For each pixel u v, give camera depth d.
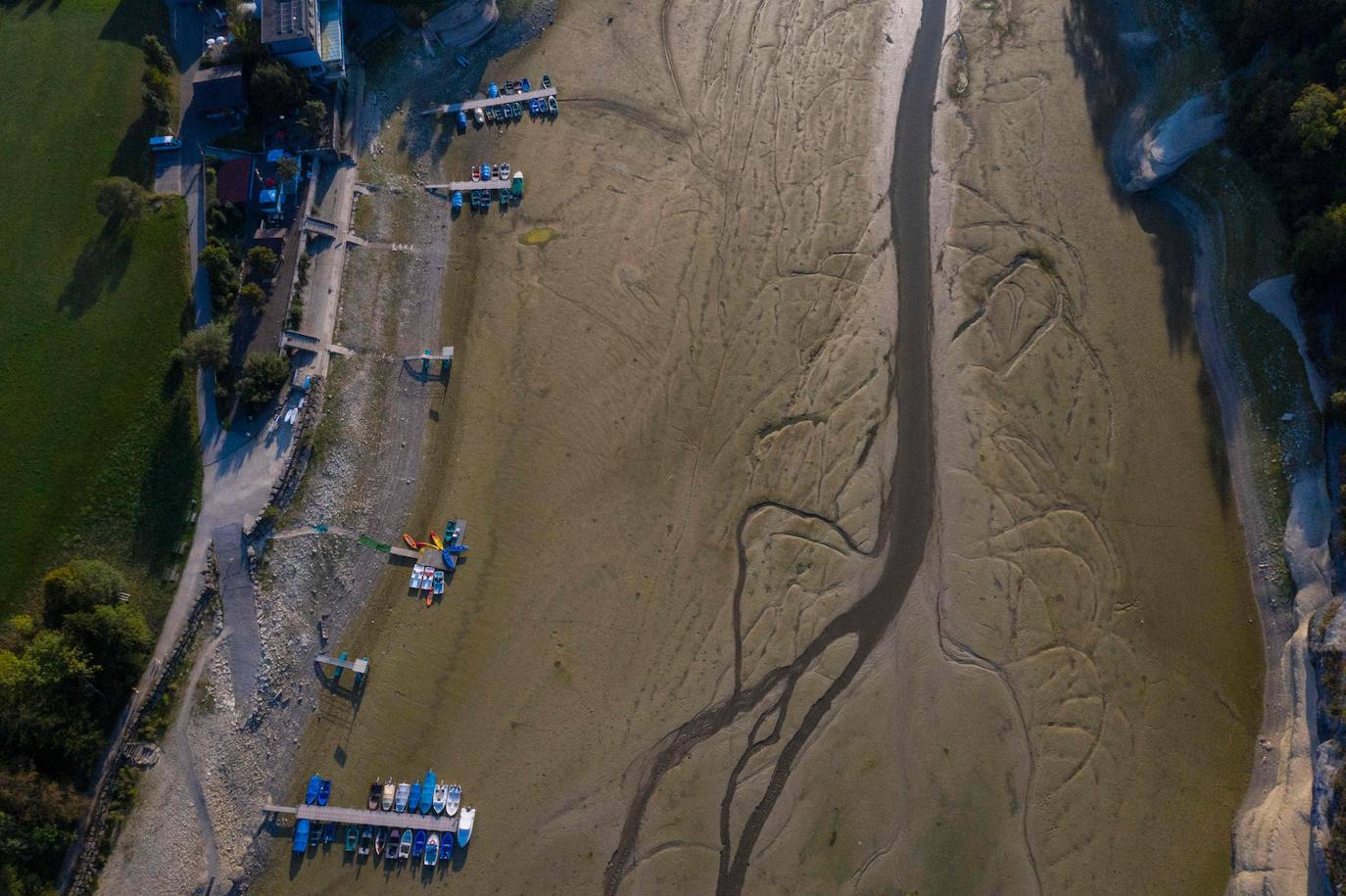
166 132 54.50
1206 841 44.91
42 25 56.59
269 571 48.81
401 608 49.94
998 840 45.28
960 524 50.84
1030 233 57.06
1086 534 50.50
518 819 46.22
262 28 55.56
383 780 46.97
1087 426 52.66
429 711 48.16
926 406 53.41
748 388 53.88
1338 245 48.66
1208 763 46.22
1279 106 52.53
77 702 43.03
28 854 40.28
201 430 49.62
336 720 47.88
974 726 47.12
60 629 43.56
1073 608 49.09
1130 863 44.72
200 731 45.81
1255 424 51.50
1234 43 56.72
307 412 51.00
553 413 53.56
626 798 46.53
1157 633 48.62
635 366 54.47
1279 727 46.12
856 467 52.12
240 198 53.31
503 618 49.72
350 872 45.25
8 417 47.66
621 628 49.41
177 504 48.41
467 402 53.84
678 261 56.88
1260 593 48.75
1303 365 51.34
